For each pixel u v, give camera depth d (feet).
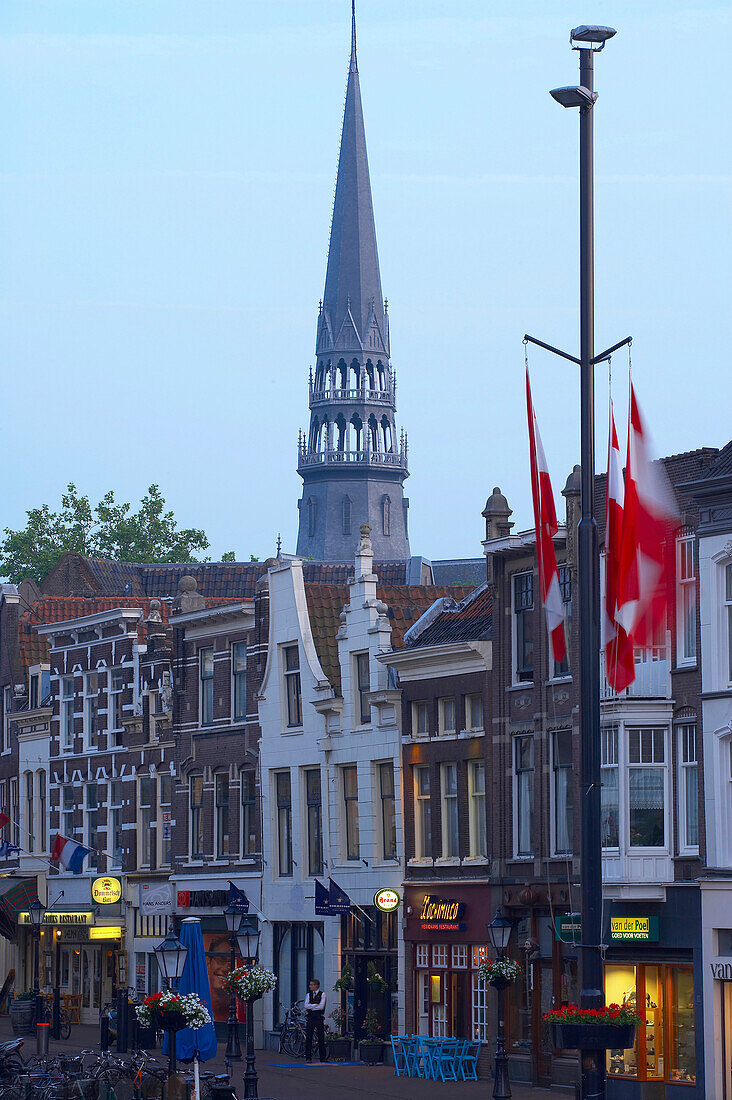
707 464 206.49
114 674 347.56
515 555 235.61
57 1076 190.49
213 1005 299.99
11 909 359.66
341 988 260.21
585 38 125.80
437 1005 245.65
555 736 225.56
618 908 208.13
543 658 227.61
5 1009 360.07
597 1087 117.60
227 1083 181.27
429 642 253.65
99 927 336.70
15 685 390.21
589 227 124.57
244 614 301.84
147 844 331.77
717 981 196.75
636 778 205.98
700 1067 197.16
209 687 312.50
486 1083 224.53
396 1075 232.94
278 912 285.23
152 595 499.10
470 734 241.55
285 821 288.10
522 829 232.53
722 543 200.23
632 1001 208.54
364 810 264.72
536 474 130.93
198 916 305.94
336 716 273.54
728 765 198.29
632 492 131.13
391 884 255.50
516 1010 229.04
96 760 350.64
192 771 315.37
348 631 271.28
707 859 198.80
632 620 136.46
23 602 410.52
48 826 366.84
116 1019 266.98
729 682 198.90
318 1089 213.46
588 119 124.98
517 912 231.30
